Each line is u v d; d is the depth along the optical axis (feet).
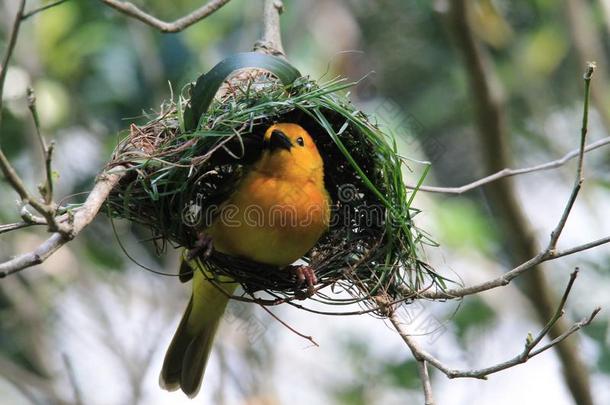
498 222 44.24
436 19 47.21
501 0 47.44
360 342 46.01
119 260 43.50
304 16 43.55
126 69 43.14
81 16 42.93
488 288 23.00
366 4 47.65
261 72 26.73
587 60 40.83
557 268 46.21
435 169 46.50
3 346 43.37
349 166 26.76
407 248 25.44
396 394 45.06
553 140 46.14
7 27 40.24
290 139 25.68
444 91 46.91
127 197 23.79
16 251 41.14
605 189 46.34
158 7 43.04
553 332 36.63
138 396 36.22
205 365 29.37
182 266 27.27
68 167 41.86
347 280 26.02
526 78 45.06
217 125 24.30
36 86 40.42
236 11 43.70
